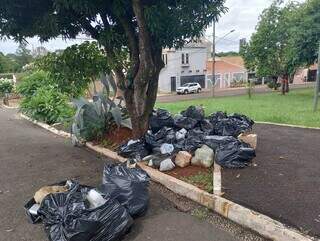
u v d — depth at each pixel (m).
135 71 6.95
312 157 6.14
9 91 28.00
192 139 6.37
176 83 50.41
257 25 30.19
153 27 5.94
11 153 7.68
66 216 3.43
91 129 8.24
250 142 6.62
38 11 6.85
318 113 12.52
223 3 6.13
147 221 4.10
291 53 23.67
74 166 6.48
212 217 4.21
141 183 4.26
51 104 12.67
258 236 3.71
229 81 56.69
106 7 6.47
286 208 4.05
